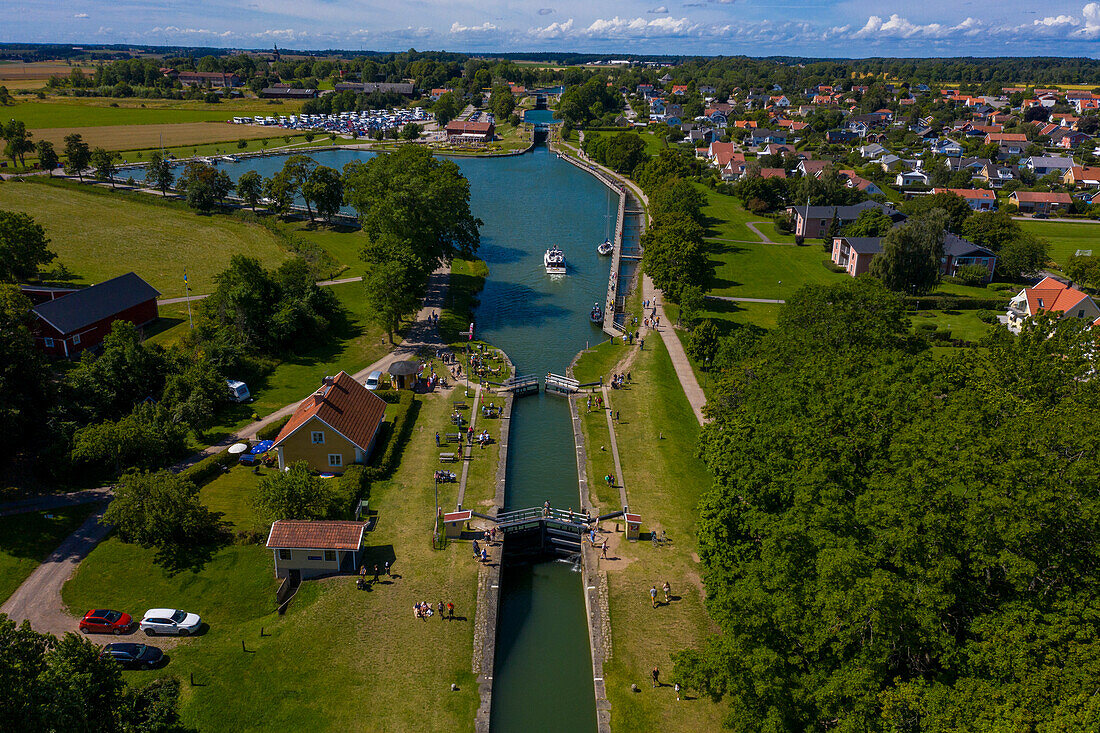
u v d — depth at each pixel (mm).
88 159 195000
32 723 31672
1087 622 35688
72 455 65062
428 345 103750
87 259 133375
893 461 45000
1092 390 54969
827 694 36750
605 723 46312
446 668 49812
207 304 99250
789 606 40156
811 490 44969
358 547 56188
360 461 71375
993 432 46812
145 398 79625
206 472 68875
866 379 55875
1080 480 40281
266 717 44906
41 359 74062
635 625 54375
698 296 108250
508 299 127125
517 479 74688
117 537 60062
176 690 45656
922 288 127062
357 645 51031
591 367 99125
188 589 55125
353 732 44562
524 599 61125
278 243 148625
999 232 144625
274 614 53625
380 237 112750
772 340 75688
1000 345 65625
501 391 91375
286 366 94812
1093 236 172125
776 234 171625
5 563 56500
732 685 39000
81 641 37594
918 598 37406
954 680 37875
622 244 161250
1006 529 37531
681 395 91875
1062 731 30109
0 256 110938
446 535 62938
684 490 71750
